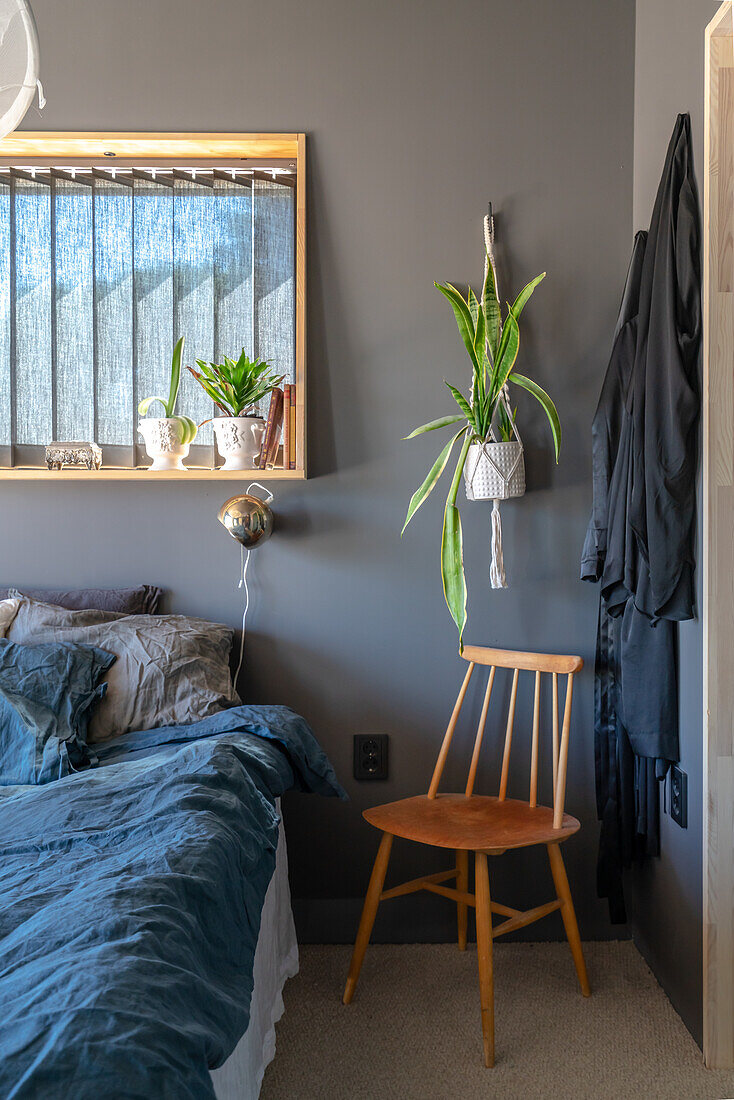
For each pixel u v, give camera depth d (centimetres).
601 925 247
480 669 248
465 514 248
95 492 248
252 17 244
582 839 247
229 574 248
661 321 201
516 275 246
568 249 245
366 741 248
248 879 134
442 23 244
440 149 245
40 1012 79
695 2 198
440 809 222
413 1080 183
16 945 96
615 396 227
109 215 249
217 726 199
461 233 245
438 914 247
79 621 226
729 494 190
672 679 210
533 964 233
